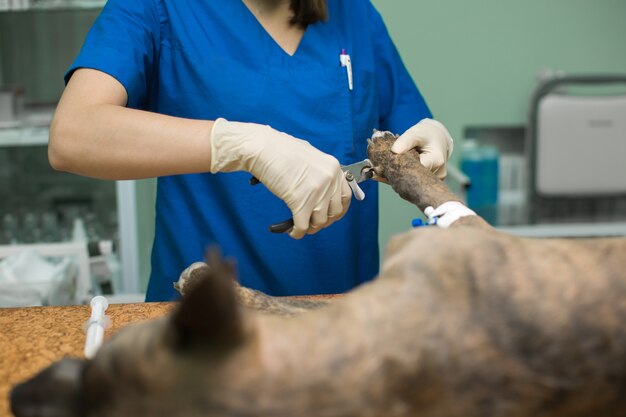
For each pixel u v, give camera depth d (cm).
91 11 298
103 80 113
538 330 53
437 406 50
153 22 127
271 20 133
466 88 299
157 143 102
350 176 110
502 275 55
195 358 48
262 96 130
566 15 296
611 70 304
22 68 301
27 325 98
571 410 53
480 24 293
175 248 135
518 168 306
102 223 298
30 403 53
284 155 101
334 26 139
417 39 293
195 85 130
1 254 180
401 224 291
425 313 53
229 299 46
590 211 302
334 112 134
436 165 115
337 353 50
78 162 104
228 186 131
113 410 48
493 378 51
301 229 106
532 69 300
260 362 48
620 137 282
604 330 53
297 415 47
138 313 102
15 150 296
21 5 258
